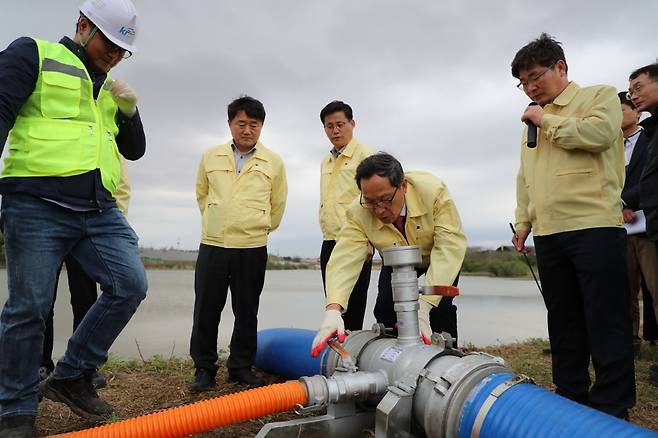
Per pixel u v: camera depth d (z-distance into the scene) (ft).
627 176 12.32
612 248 7.85
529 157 8.88
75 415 8.63
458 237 8.54
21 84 6.73
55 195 7.03
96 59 7.66
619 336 7.82
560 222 8.18
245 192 10.50
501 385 5.68
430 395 5.91
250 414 6.01
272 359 11.01
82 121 7.40
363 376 6.52
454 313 9.60
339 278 8.51
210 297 10.30
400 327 7.02
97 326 7.77
